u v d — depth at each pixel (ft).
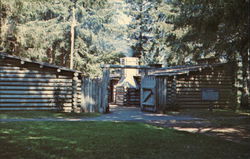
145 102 59.31
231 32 53.16
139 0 138.41
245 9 38.65
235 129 31.94
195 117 45.65
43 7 90.74
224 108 62.18
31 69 48.49
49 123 32.63
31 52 72.69
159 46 118.42
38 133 24.93
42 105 48.73
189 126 34.22
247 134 28.48
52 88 49.57
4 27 63.16
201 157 17.62
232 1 38.58
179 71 59.47
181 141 22.85
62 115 44.24
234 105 62.49
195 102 60.64
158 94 56.39
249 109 60.49
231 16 40.52
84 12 102.17
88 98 52.24
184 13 55.01
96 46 110.83
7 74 47.09
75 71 50.11
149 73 66.64
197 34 62.64
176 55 95.14
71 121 35.55
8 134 24.00
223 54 63.72
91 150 18.66
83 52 106.22
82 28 109.60
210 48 68.39
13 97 47.16
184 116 47.24
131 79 81.66
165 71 63.98
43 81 49.08
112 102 96.99
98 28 114.42
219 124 36.40
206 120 41.19
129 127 30.40
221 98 62.64
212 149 20.13
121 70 86.02
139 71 82.38
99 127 29.84
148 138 23.72
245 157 18.01
